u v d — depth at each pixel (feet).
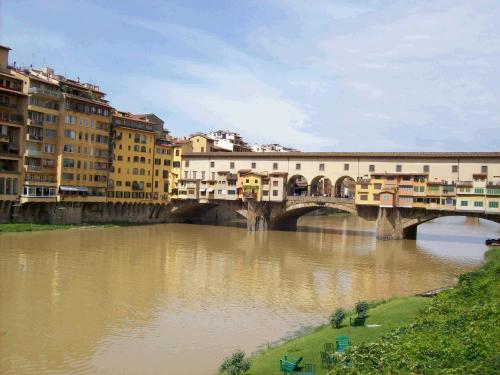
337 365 73.41
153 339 109.09
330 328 108.27
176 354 100.73
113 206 333.42
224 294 151.43
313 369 79.87
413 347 75.31
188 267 192.95
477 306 93.97
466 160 290.76
